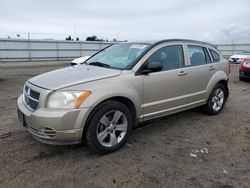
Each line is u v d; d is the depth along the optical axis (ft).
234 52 124.77
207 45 18.88
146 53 14.21
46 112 11.05
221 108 19.71
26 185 9.95
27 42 98.53
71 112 11.10
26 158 12.02
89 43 113.29
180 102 15.96
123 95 12.57
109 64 14.57
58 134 11.06
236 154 12.74
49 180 10.30
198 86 17.16
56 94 11.27
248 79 37.47
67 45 107.76
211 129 16.24
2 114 18.92
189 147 13.52
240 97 25.77
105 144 12.42
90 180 10.34
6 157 12.08
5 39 93.56
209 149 13.30
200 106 19.13
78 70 13.78
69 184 10.05
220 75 18.84
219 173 10.93
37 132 11.37
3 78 40.78
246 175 10.81
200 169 11.25
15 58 97.04
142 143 13.96
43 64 80.48
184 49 16.51
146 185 10.03
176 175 10.75
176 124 17.08
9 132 15.20
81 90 11.48
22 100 13.38
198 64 17.31
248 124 17.25
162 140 14.42
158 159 12.14
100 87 11.93
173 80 15.15
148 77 13.82
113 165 11.53
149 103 14.12
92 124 11.73
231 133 15.58
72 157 12.23
